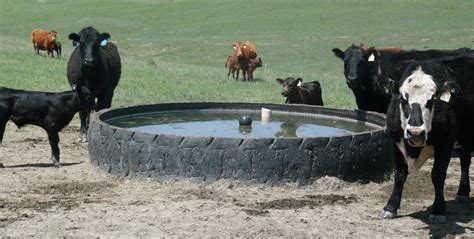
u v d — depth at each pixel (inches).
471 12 2261.3
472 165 508.1
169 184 423.2
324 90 975.0
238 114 593.6
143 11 2630.4
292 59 1590.8
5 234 326.0
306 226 345.1
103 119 505.7
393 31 1988.2
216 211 366.0
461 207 394.0
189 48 1803.6
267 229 337.7
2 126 479.5
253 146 415.2
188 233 329.7
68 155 528.7
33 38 1454.2
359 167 436.1
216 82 1055.0
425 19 2171.5
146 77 1035.3
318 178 423.5
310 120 569.0
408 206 391.2
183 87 948.0
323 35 1975.9
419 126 319.0
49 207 373.1
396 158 361.4
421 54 474.0
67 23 2369.6
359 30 2036.2
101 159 456.4
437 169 354.6
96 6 2832.2
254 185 416.5
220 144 417.4
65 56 1526.8
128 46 1867.6
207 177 420.2
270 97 879.7
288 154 417.1
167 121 545.3
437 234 339.0
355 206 387.5
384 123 517.0
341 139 427.5
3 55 1282.0
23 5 2920.8
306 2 2630.4
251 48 1164.5
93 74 605.9
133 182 432.1
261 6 2600.9
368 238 329.4
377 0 2564.0
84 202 384.5
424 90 324.8
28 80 912.3
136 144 433.4
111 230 333.4
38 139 586.6
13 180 434.9
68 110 490.0
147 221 347.9
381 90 542.3
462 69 367.2
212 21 2353.6
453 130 349.1
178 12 2576.3
